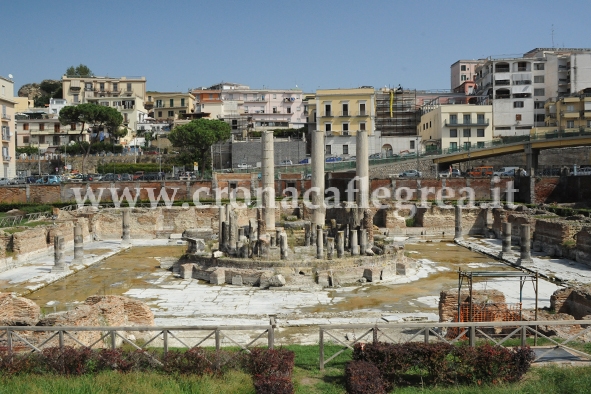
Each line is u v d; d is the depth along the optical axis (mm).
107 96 143125
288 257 40188
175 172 96562
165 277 40500
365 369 15539
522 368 16047
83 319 20391
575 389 15062
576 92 110000
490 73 116812
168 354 17016
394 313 28953
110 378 15930
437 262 45688
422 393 15344
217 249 44688
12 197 76312
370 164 94438
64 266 42219
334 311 29969
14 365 16594
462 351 16234
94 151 110562
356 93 111188
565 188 75000
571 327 21297
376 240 49500
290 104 149750
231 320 27297
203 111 140875
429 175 88625
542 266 41594
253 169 92875
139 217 63562
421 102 131750
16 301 23547
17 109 140250
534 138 86750
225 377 16125
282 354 16984
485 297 23484
